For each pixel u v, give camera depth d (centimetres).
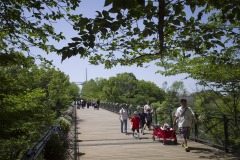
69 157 939
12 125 590
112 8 304
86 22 354
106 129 1936
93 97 12162
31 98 1037
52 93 2677
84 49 378
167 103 4947
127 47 554
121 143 1304
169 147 1152
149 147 1171
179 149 1098
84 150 1115
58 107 2847
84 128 2006
